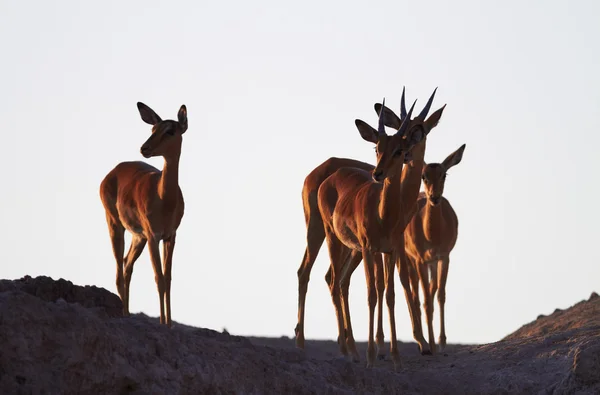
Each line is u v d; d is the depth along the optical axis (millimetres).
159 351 37500
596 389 45969
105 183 58125
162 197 52906
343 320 57312
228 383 38812
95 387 33938
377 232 50000
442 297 64750
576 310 65938
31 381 32000
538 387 47969
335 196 56031
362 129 51531
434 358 56500
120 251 58281
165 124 52469
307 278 59500
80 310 35062
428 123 56031
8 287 37531
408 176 54250
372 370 47094
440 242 62906
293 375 42094
